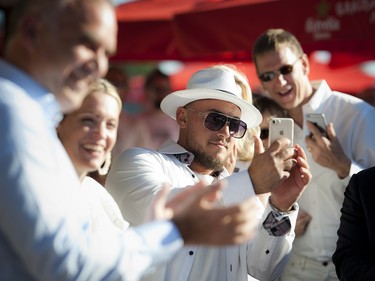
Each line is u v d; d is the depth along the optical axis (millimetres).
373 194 3254
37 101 1896
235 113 3436
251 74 8523
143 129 7227
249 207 1928
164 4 7129
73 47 1877
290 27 5316
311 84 4641
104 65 1956
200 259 3229
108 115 2691
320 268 4215
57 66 1888
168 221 1952
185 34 5906
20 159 1751
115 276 1849
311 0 5234
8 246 1823
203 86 3516
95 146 2678
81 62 1894
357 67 11516
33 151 1774
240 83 3660
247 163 4137
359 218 3297
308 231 4250
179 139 3566
